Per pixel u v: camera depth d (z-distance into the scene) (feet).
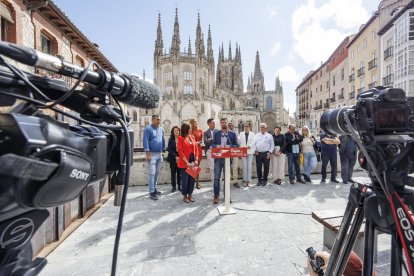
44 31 29.01
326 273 4.63
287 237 10.82
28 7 25.66
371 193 3.82
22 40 24.75
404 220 3.05
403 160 3.27
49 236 10.14
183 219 13.32
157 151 18.04
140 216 13.88
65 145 2.11
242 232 11.43
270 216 13.61
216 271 8.21
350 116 3.85
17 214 2.01
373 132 3.43
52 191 1.92
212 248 9.86
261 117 278.46
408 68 66.13
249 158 22.15
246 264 8.63
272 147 22.34
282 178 23.59
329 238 9.43
